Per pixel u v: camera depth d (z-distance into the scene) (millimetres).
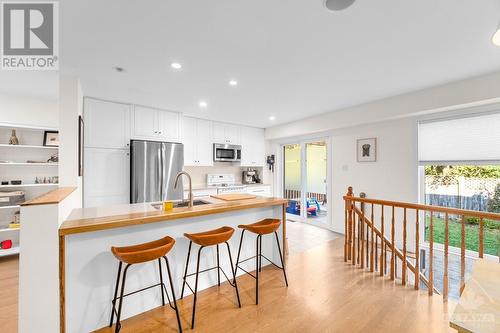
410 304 2180
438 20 1742
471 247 3447
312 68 2576
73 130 2676
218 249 2533
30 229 1536
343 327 1858
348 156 4555
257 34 1927
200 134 5043
